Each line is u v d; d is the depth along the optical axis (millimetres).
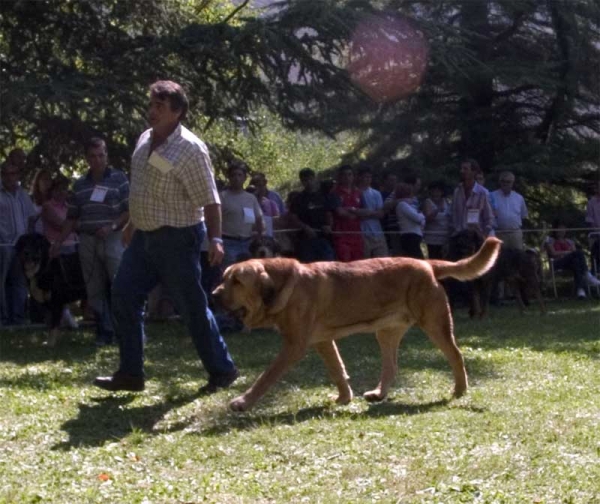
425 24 18609
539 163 20750
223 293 7410
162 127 7684
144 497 5441
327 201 14672
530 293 16156
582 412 7402
